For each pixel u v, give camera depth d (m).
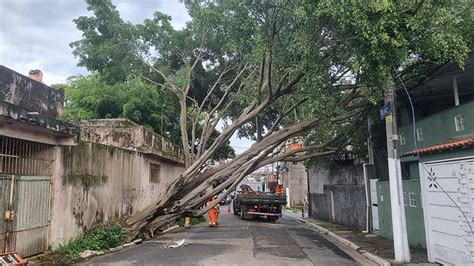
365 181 17.72
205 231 17.80
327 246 13.73
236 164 16.20
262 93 15.62
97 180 13.69
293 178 48.41
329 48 10.85
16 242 9.68
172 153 22.55
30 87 10.42
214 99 24.66
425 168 10.40
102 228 13.17
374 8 9.01
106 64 19.23
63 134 11.00
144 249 12.59
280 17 10.77
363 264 10.38
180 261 10.39
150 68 20.58
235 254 11.50
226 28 11.91
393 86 10.91
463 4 11.24
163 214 15.93
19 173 9.95
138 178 17.83
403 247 10.43
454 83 13.32
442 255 9.67
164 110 25.94
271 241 14.43
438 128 13.20
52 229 10.99
